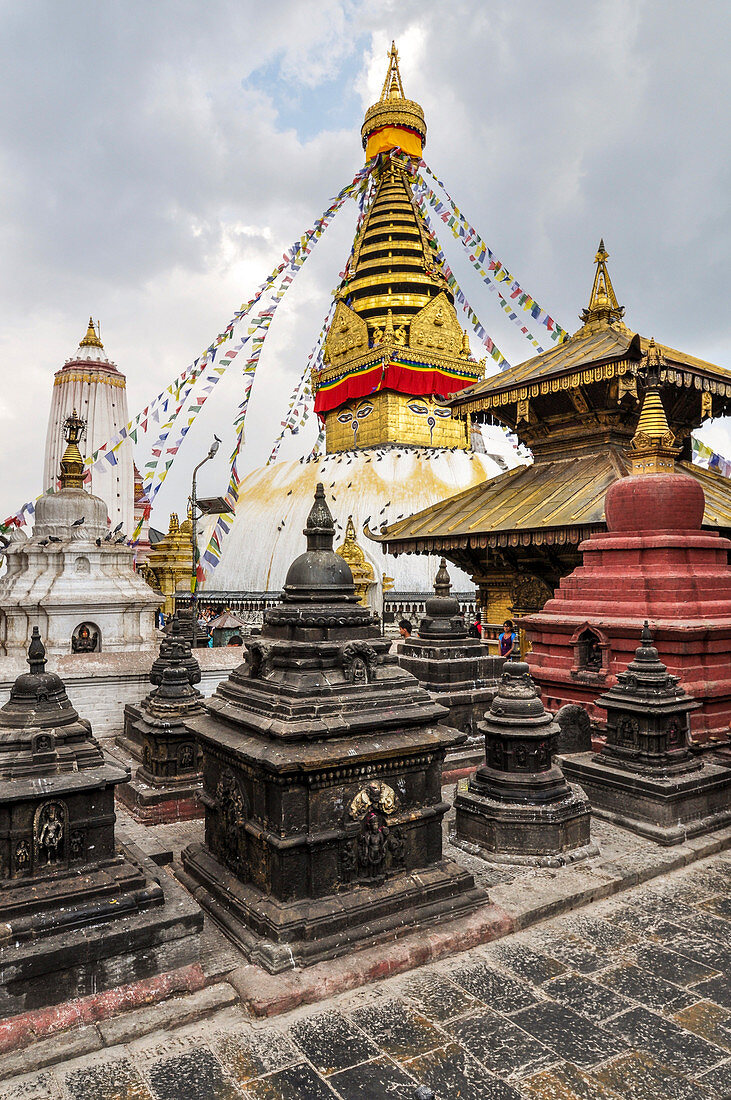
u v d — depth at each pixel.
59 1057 4.77
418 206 37.34
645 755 9.21
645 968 5.97
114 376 45.47
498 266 25.78
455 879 6.70
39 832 5.39
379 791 6.40
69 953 5.05
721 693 10.95
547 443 21.44
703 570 12.05
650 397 13.08
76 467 15.11
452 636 13.24
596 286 21.62
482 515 19.58
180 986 5.39
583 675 12.18
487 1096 4.51
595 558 13.02
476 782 8.58
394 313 40.78
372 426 40.50
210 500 16.30
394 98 37.75
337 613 6.69
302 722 6.10
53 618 13.65
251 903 6.18
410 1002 5.47
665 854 8.16
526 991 5.63
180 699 9.96
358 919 6.07
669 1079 4.66
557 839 7.88
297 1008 5.38
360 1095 4.52
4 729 5.77
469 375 41.06
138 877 5.62
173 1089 4.55
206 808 7.31
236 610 34.69
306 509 36.25
